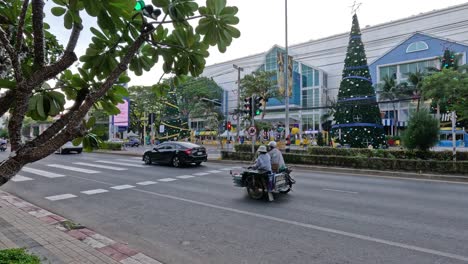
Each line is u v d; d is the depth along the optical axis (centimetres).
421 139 1316
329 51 5253
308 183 1016
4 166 144
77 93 198
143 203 742
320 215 621
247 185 805
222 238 493
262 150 796
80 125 171
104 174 1252
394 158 1358
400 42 4488
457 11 4244
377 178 1136
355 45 2350
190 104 5022
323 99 5003
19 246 420
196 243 472
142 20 174
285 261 403
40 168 1438
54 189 922
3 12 199
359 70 2320
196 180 1095
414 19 4588
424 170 1196
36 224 534
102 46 196
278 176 784
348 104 2241
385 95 4084
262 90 4053
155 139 4484
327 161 1458
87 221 594
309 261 402
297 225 557
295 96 5031
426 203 715
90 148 193
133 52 171
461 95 2484
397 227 537
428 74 3509
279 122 5112
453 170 1135
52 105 177
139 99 4328
